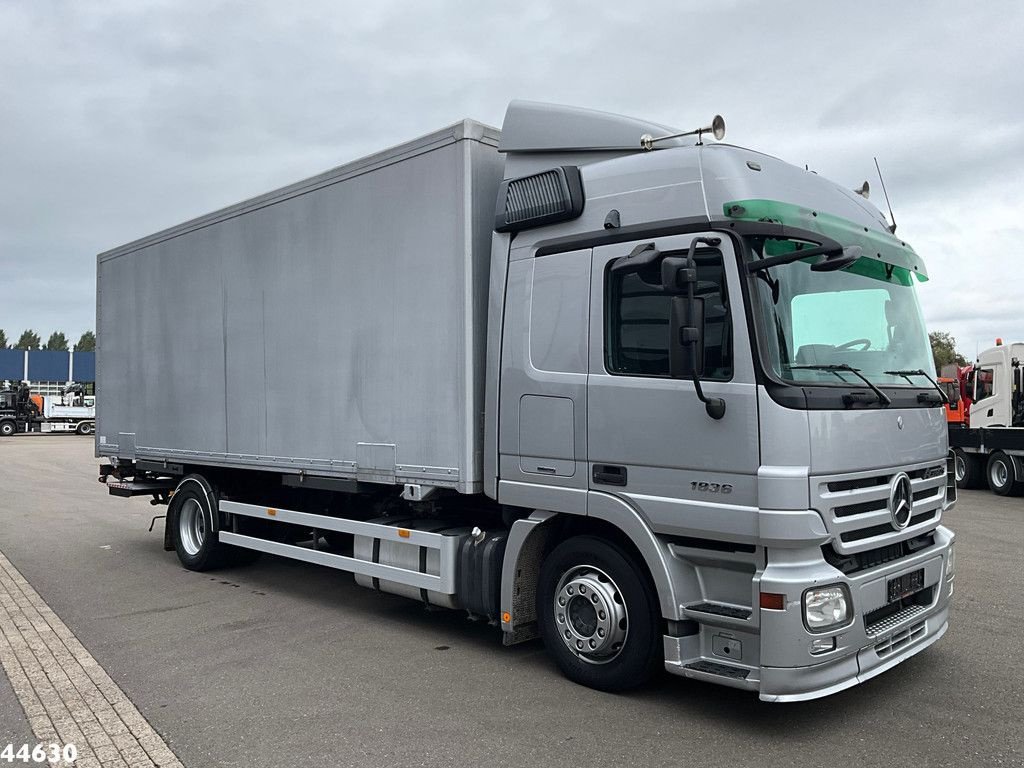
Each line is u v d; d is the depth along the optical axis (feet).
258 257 24.07
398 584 19.67
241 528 26.84
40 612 22.74
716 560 14.05
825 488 13.16
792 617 12.89
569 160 16.93
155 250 29.55
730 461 13.52
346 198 20.76
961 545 32.14
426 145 18.49
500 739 13.69
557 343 16.19
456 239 17.71
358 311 20.33
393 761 12.91
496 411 17.24
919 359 16.62
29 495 54.44
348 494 23.48
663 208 14.85
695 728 14.07
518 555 16.92
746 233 13.79
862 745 13.30
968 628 19.98
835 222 15.15
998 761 12.64
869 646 13.97
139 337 30.63
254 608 23.15
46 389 208.95
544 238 16.65
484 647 19.12
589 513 15.51
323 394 21.48
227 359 25.52
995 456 51.80
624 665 15.25
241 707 15.33
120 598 24.48
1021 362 52.95
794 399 13.03
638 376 14.87
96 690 16.33
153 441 29.73
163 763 12.97
